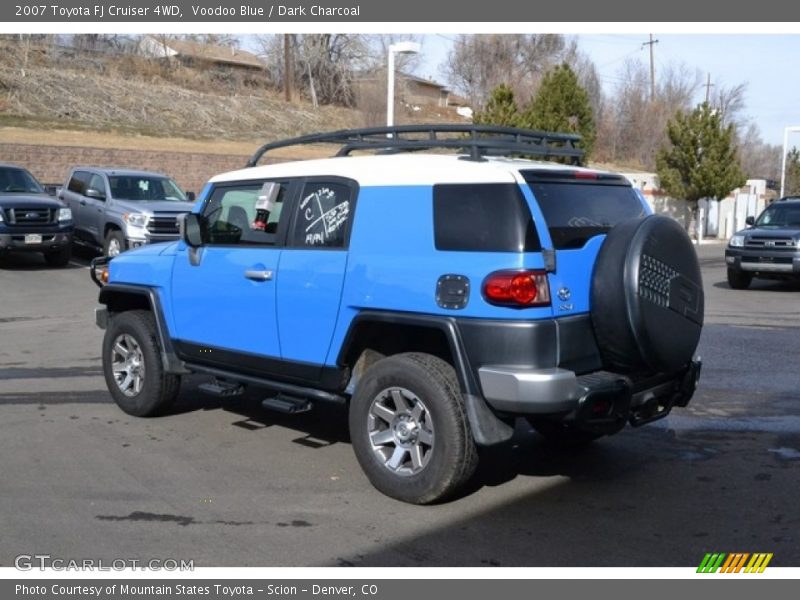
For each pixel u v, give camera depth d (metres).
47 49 42.50
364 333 5.66
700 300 5.61
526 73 49.91
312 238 5.94
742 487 5.80
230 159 31.80
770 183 58.97
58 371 9.25
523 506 5.43
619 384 5.17
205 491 5.64
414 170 5.45
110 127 35.22
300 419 7.41
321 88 50.69
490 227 5.07
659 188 35.31
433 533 5.00
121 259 7.52
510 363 4.95
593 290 5.21
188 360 6.95
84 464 6.15
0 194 17.92
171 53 51.34
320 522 5.14
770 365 9.85
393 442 5.49
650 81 56.81
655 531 5.05
